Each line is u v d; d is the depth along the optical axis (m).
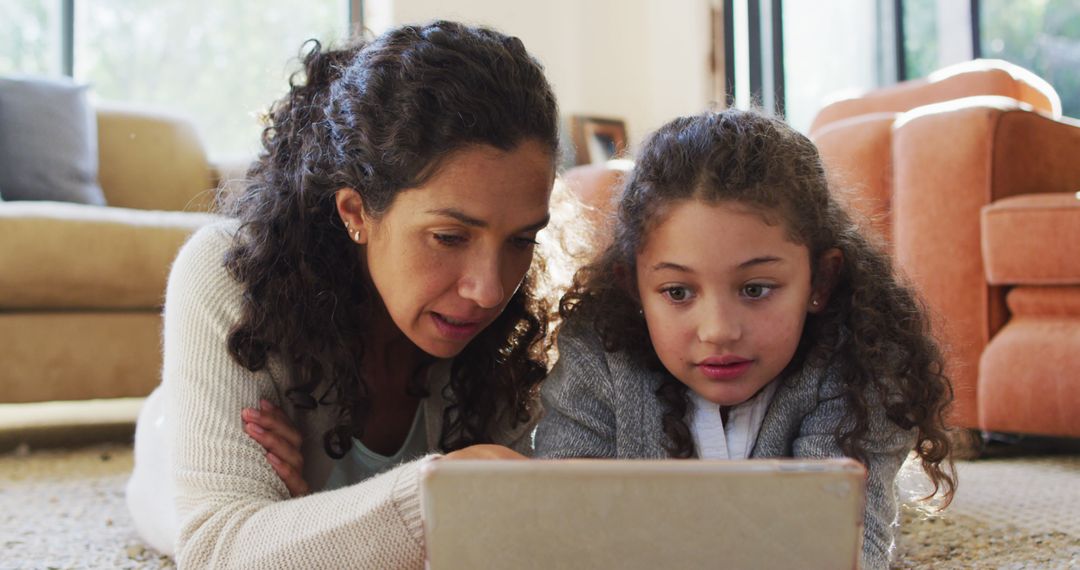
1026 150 1.90
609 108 3.99
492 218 0.85
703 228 0.87
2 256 2.06
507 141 0.85
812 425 0.95
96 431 2.52
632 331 1.00
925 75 3.68
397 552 0.78
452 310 0.89
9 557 1.25
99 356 2.18
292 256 0.99
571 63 3.92
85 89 2.83
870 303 0.96
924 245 1.95
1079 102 3.43
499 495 0.53
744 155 0.89
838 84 3.73
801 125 3.66
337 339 1.00
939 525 1.34
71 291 2.14
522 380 1.13
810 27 3.67
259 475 0.90
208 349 0.97
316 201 0.98
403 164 0.85
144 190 2.96
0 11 3.38
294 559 0.79
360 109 0.90
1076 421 1.75
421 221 0.85
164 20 3.61
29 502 1.61
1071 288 1.78
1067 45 3.44
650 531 0.53
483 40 0.90
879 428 0.93
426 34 0.90
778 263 0.88
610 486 0.52
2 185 2.60
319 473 1.08
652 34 4.02
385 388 1.11
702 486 0.52
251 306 0.96
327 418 1.06
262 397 0.99
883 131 2.07
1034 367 1.79
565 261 1.19
